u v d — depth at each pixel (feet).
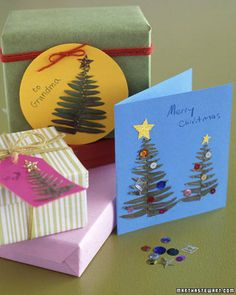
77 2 3.01
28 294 1.05
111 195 1.22
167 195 1.22
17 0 3.03
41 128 1.26
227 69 2.13
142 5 2.97
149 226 1.23
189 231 1.22
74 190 1.03
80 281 1.08
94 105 1.28
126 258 1.13
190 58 2.25
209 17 2.76
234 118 1.68
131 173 1.17
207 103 1.19
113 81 1.26
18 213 1.07
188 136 1.19
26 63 1.23
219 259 1.13
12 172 1.06
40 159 1.11
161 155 1.18
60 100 1.26
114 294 1.04
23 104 1.26
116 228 1.23
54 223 1.09
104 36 1.21
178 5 2.96
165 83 1.22
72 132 1.30
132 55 1.24
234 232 1.21
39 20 1.28
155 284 1.06
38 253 1.10
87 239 1.09
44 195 1.01
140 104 1.12
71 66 1.24
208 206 1.28
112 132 1.32
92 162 1.33
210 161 1.24
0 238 1.08
